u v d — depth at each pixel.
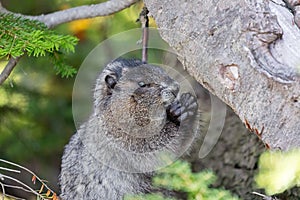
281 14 5.50
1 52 6.73
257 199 9.56
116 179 7.07
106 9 8.18
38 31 7.07
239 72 5.18
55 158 11.19
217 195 5.16
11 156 10.82
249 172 9.88
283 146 4.81
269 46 5.09
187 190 5.18
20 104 10.61
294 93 4.73
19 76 10.06
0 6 8.22
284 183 4.53
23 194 10.40
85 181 7.24
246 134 10.05
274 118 4.88
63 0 10.80
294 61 4.94
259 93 4.99
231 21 5.34
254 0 5.31
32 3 11.02
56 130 11.22
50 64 10.31
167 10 6.08
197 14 5.69
